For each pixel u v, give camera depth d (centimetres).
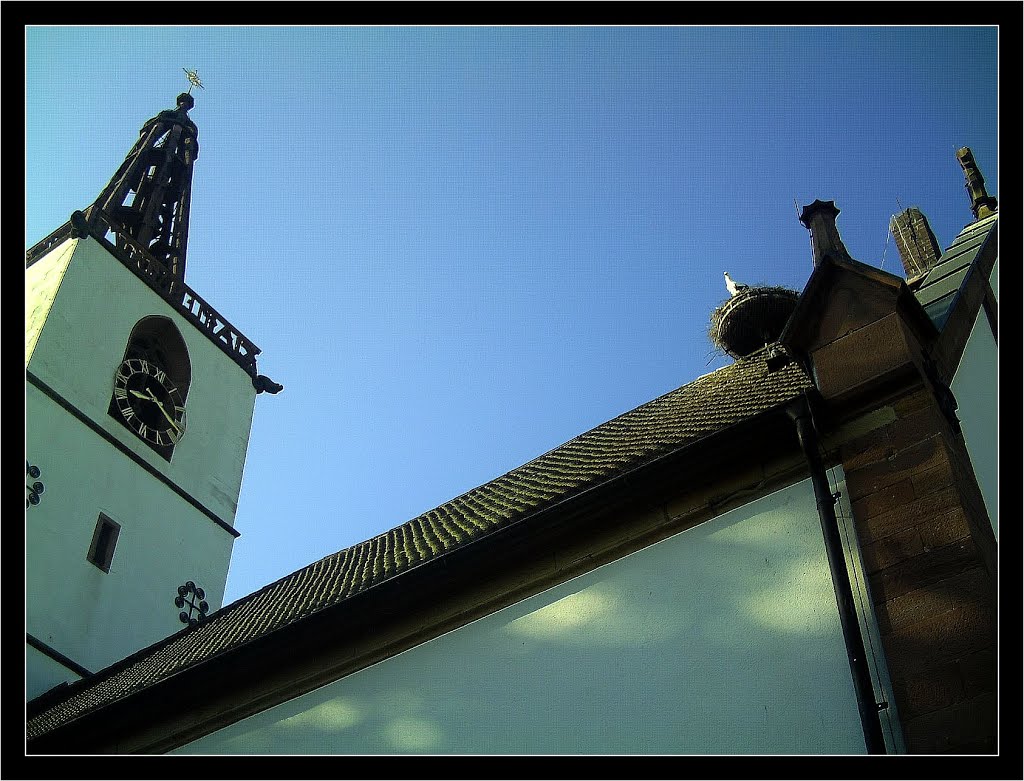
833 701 1348
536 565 1688
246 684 1858
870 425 1520
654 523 1614
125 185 4322
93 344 3522
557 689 1550
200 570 3584
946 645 1301
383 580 1789
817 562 1457
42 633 2973
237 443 3994
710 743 1392
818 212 1977
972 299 1855
